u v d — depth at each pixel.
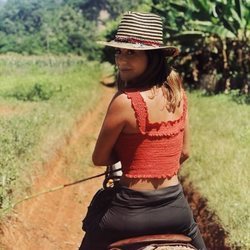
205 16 25.23
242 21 24.28
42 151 12.79
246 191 8.27
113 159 3.65
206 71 29.03
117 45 3.48
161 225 3.52
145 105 3.44
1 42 123.69
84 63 69.50
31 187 10.45
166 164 3.50
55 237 9.41
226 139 12.09
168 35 28.20
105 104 29.45
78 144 16.72
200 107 18.34
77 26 157.62
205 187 9.12
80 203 11.50
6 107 20.95
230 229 7.25
